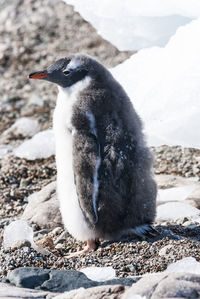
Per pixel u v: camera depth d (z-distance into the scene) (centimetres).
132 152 1268
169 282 957
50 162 1966
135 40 2030
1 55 3050
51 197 1573
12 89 2738
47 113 2473
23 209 1661
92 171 1255
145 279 991
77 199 1295
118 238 1319
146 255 1234
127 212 1281
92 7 2017
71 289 1094
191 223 1411
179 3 1856
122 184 1259
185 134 1641
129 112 1305
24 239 1355
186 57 1762
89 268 1194
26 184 1827
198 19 1831
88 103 1280
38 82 2812
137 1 1934
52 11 3403
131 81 1812
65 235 1419
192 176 1838
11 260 1254
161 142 1661
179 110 1678
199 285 954
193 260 1181
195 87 1689
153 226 1388
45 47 3088
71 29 3225
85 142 1260
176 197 1622
